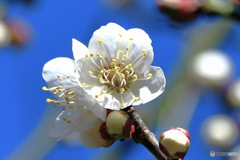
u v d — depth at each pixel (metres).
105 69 0.26
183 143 0.24
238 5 0.32
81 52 0.25
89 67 0.25
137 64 0.25
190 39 0.39
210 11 0.32
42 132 0.36
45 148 0.37
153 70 0.25
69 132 0.26
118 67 0.26
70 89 0.25
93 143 0.26
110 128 0.25
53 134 0.26
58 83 0.25
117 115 0.25
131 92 0.25
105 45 0.26
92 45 0.26
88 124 0.25
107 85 0.26
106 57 0.26
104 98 0.25
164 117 0.37
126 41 0.26
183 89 0.39
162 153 0.25
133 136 0.25
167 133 0.25
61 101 0.25
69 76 0.25
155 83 0.25
